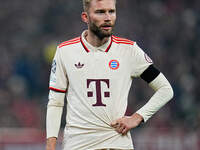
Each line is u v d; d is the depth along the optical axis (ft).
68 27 198.80
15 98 164.25
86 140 48.73
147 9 205.36
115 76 49.06
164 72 182.09
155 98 49.88
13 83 171.22
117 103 48.78
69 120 49.78
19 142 114.11
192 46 193.88
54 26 199.52
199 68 183.62
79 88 49.11
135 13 202.59
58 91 50.37
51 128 50.37
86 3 48.96
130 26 196.54
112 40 50.01
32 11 203.82
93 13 48.14
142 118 49.34
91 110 48.52
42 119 156.76
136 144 121.39
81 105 48.88
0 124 148.97
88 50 49.55
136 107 159.53
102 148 48.47
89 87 48.88
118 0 203.10
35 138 115.24
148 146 121.80
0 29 197.88
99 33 48.29
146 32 196.24
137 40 192.95
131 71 49.93
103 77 48.96
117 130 48.60
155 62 184.34
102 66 49.14
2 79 171.63
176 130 123.54
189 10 208.64
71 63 49.60
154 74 49.93
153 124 146.51
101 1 47.78
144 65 49.73
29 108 159.63
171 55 187.52
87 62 49.29
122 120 48.47
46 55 181.27
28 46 190.80
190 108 160.97
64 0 204.74
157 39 194.39
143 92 163.63
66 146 50.01
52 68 50.93
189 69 183.11
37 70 178.29
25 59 181.88
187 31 198.90
